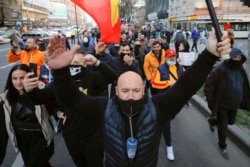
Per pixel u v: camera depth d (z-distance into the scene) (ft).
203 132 19.25
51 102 9.36
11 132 10.20
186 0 180.55
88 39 36.06
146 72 20.51
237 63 14.20
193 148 16.62
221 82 14.43
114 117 6.48
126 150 6.34
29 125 10.11
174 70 16.37
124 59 15.96
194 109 25.02
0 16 196.75
